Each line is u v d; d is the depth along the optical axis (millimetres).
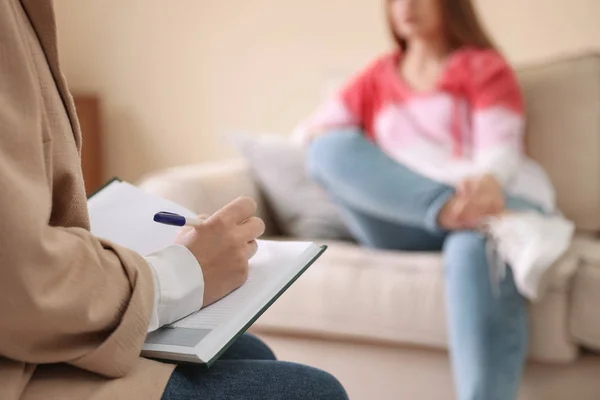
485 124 1732
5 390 541
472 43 1891
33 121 551
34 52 598
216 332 631
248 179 1979
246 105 2682
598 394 1431
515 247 1412
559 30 2309
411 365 1535
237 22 2662
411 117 1874
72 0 2871
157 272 632
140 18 2793
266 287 691
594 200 1838
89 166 2740
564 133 1872
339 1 2521
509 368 1358
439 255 1562
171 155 2816
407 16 1863
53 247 531
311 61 2576
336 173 1643
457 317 1396
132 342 581
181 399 600
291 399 624
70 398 561
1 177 509
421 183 1554
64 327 542
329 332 1561
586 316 1384
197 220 701
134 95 2836
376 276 1527
